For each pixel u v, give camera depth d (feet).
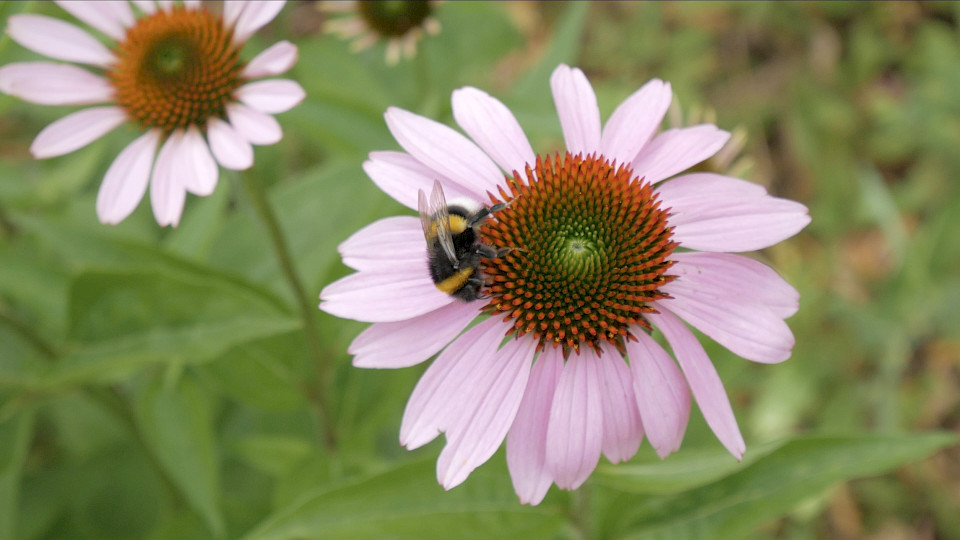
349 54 1.73
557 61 1.47
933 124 1.90
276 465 1.35
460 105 1.07
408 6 1.46
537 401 1.01
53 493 1.46
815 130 1.96
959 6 2.03
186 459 1.20
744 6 2.10
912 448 1.09
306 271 1.40
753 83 2.09
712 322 1.01
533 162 1.06
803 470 1.11
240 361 1.24
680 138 1.06
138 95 1.18
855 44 2.06
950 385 1.69
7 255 1.27
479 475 1.10
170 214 1.14
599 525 1.14
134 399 1.42
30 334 1.21
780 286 1.01
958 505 1.60
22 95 1.17
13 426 1.19
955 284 1.62
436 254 1.01
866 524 1.61
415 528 1.09
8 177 1.47
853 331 1.67
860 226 1.88
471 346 1.01
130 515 1.45
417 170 1.05
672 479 1.05
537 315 1.02
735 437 0.99
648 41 2.07
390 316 1.01
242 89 1.17
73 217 1.50
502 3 2.26
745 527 1.11
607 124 1.07
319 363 1.24
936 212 1.86
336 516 1.09
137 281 1.13
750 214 1.02
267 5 1.18
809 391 1.60
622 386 1.00
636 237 1.03
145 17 1.22
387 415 1.35
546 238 1.03
